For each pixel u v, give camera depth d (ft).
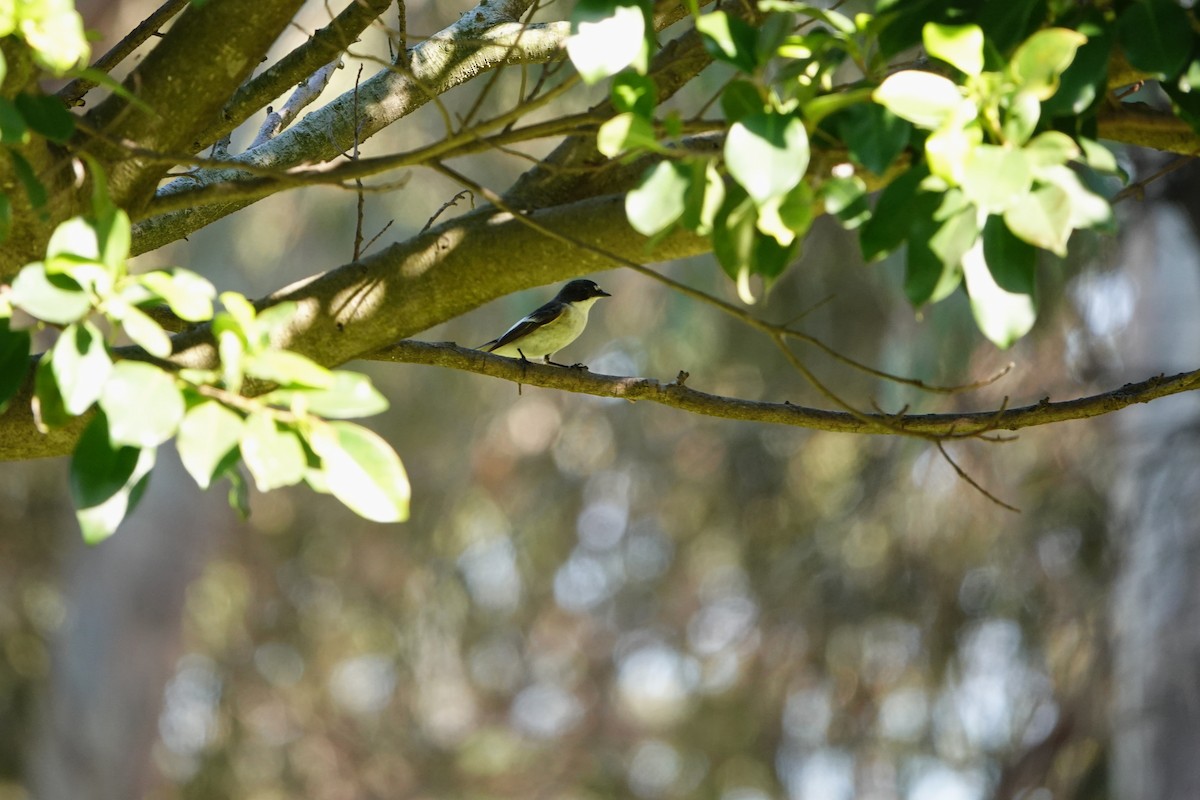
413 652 91.40
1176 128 13.56
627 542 84.28
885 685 61.77
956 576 56.34
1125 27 10.93
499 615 90.48
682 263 58.29
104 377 9.64
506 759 90.02
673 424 76.02
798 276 56.08
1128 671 44.75
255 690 90.89
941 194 10.10
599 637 90.48
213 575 90.53
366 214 60.59
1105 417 49.85
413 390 76.07
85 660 70.79
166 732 91.71
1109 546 49.49
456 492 81.71
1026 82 9.75
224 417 9.53
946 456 16.17
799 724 64.64
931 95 9.84
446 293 15.56
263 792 89.51
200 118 13.28
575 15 10.75
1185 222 38.86
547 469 81.20
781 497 66.85
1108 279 46.73
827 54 11.16
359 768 89.97
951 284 10.09
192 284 10.05
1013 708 57.72
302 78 17.10
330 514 87.30
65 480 77.92
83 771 70.38
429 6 49.78
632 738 89.71
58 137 11.08
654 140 10.55
